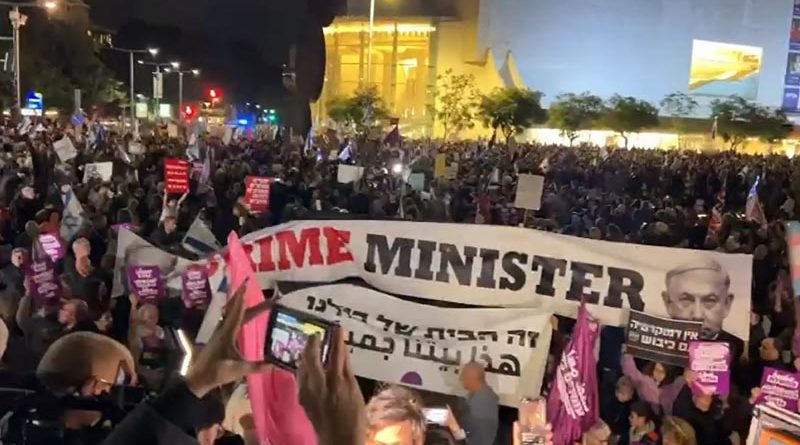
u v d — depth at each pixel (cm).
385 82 8425
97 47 7644
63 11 6038
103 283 791
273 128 5081
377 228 662
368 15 8388
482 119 6731
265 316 291
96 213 1163
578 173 2777
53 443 407
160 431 174
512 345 617
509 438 639
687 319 624
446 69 7838
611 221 1584
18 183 1541
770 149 7006
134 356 657
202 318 718
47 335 680
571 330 688
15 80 4438
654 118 6831
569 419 586
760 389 641
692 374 624
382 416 280
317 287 633
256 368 184
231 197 1462
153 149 2345
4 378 484
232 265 357
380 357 623
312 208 1417
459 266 649
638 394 686
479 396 571
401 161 2372
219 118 7150
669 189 2722
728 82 8088
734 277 621
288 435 286
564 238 637
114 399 426
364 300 629
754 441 307
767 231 1307
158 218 1231
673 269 625
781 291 895
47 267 758
